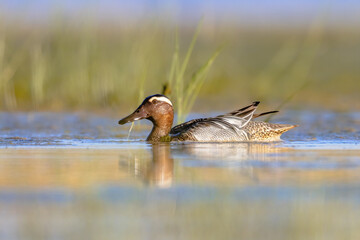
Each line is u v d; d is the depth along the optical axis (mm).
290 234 7637
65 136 16531
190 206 8648
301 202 8797
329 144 14969
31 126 18484
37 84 23203
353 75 31719
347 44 41500
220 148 14125
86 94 23266
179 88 16984
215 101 25219
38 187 9648
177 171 10867
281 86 29109
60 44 23984
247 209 8500
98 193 9273
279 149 13914
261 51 40188
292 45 37938
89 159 12305
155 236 7531
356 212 8383
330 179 10141
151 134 15844
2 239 7391
